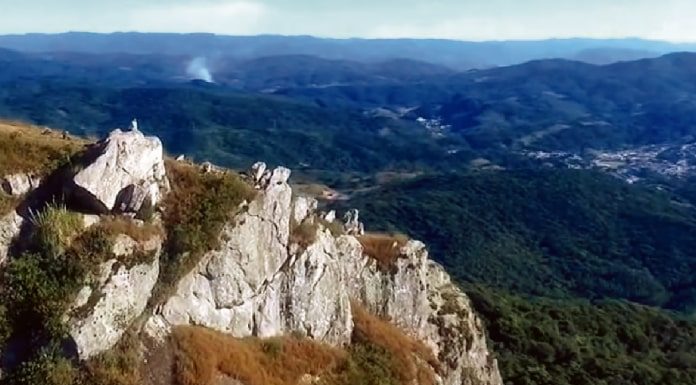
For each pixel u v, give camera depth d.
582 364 90.94
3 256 28.91
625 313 120.88
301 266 37.72
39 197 30.70
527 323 97.12
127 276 29.56
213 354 30.92
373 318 43.19
